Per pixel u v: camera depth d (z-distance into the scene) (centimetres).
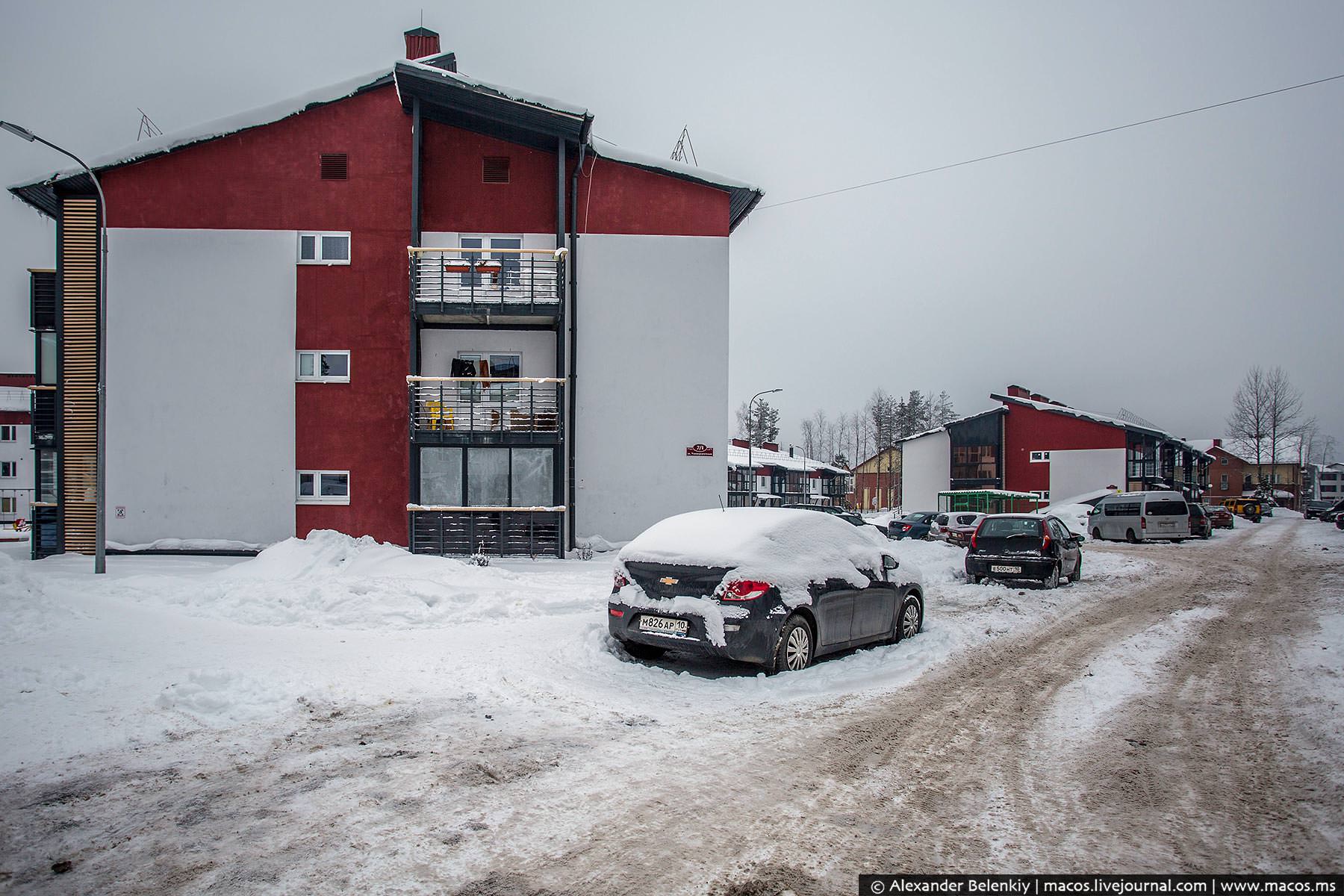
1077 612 1139
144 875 328
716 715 594
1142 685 688
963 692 669
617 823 392
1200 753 500
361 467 1930
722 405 2008
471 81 1830
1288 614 1090
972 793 437
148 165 1922
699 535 754
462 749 502
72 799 409
